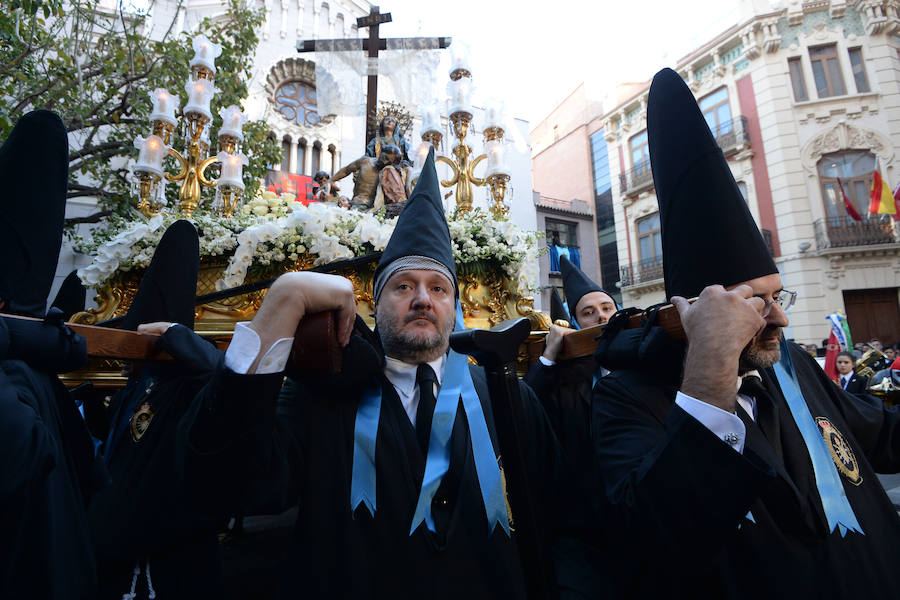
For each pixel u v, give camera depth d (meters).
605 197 21.92
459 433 1.28
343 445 1.20
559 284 19.30
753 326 0.98
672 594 1.10
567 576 1.42
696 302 1.03
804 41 15.44
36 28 5.64
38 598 0.97
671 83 1.24
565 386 1.86
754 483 0.87
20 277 1.10
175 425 1.61
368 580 1.06
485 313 3.09
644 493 0.99
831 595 1.02
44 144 1.17
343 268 2.88
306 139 12.67
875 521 1.15
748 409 1.24
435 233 1.47
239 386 0.91
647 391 1.25
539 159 26.72
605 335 1.38
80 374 2.57
